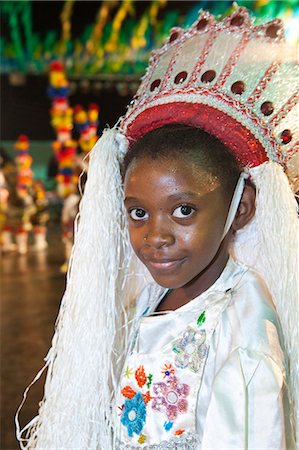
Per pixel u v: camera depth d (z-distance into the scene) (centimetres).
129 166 104
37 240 1256
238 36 108
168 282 101
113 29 1909
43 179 1944
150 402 109
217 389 98
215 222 100
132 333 120
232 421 96
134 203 101
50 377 115
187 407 106
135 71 1953
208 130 102
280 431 95
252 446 95
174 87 107
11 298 713
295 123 106
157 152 99
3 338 529
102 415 113
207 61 108
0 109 2028
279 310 105
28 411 367
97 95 1967
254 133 103
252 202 106
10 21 1964
